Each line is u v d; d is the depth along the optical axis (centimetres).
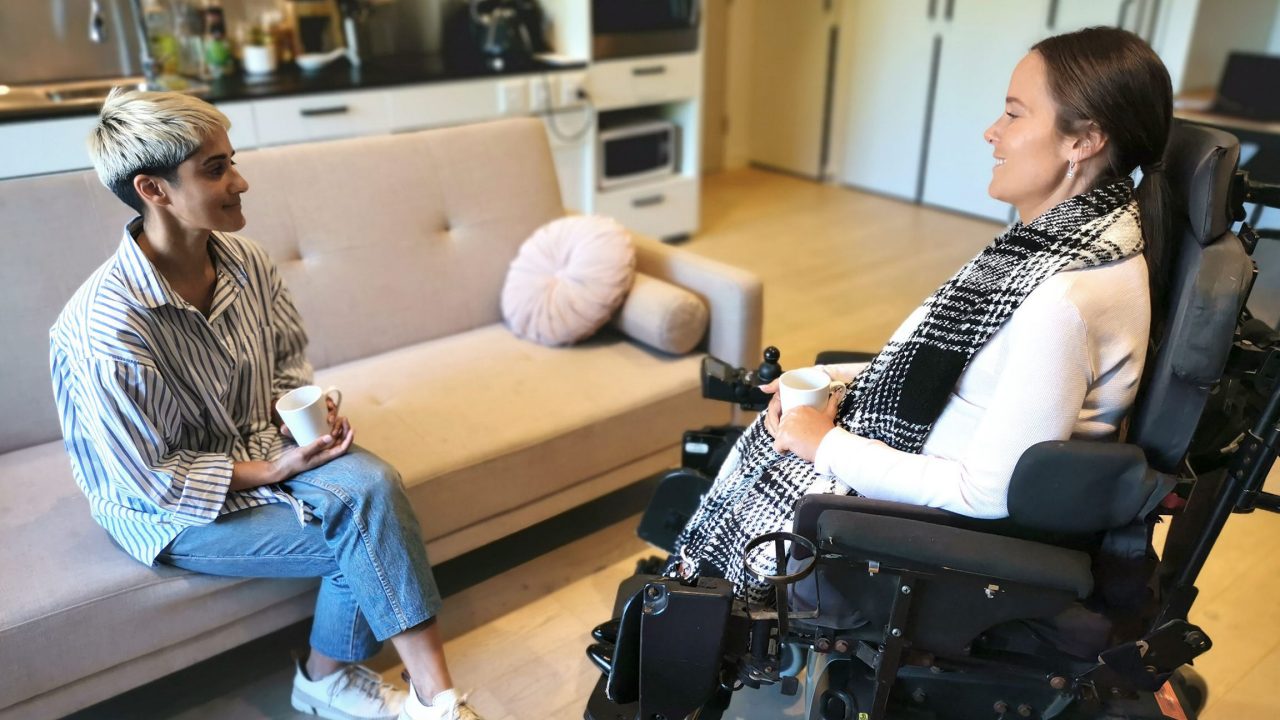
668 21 386
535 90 353
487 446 173
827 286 370
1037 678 121
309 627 183
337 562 143
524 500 182
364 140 209
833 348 310
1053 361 107
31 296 168
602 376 201
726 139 563
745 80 556
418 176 214
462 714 143
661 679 118
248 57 324
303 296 199
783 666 161
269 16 338
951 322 119
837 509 117
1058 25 404
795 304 350
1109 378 113
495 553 204
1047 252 111
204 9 318
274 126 300
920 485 118
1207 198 107
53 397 172
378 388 194
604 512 221
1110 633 115
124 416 129
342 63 353
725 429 166
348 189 204
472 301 223
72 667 134
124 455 131
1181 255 115
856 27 488
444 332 220
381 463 144
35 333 169
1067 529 110
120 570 138
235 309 146
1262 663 172
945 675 127
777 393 148
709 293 211
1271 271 222
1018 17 416
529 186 230
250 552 140
